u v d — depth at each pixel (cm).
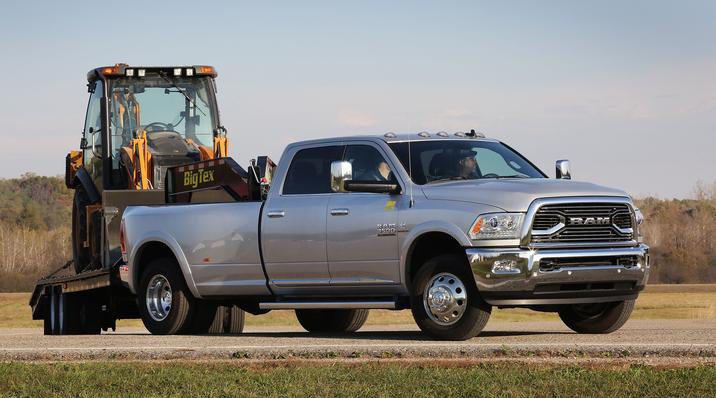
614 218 1111
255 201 1306
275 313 4641
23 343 1181
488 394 716
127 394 759
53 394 774
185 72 1844
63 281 1747
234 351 990
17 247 7781
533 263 1062
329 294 1231
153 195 1688
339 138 1237
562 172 1261
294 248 1239
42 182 12281
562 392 719
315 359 939
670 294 5947
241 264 1297
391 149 1186
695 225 8350
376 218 1162
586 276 1088
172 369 877
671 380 752
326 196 1224
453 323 1097
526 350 939
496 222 1071
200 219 1345
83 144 1881
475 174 1184
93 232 1809
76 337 1311
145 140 1753
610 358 908
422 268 1120
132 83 1841
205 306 1391
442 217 1105
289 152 1277
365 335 1282
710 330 1212
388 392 735
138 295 1434
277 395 738
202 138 1859
